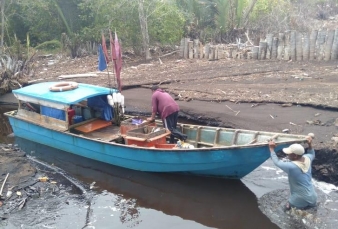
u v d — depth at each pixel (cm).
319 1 3306
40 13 2652
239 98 1368
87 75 1903
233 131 1013
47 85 1274
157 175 1017
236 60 2000
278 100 1295
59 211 871
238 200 880
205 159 907
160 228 803
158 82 1688
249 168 894
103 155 1068
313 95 1312
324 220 758
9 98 1708
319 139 999
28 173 1030
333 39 1741
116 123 1191
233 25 2455
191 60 2109
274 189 903
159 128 1041
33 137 1259
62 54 2494
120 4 2217
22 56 2066
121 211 872
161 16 2238
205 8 2581
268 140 865
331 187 880
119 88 1173
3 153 1156
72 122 1160
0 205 885
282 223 777
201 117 1262
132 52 2359
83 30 2462
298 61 1820
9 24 2653
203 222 820
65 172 1063
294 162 777
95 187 980
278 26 2406
